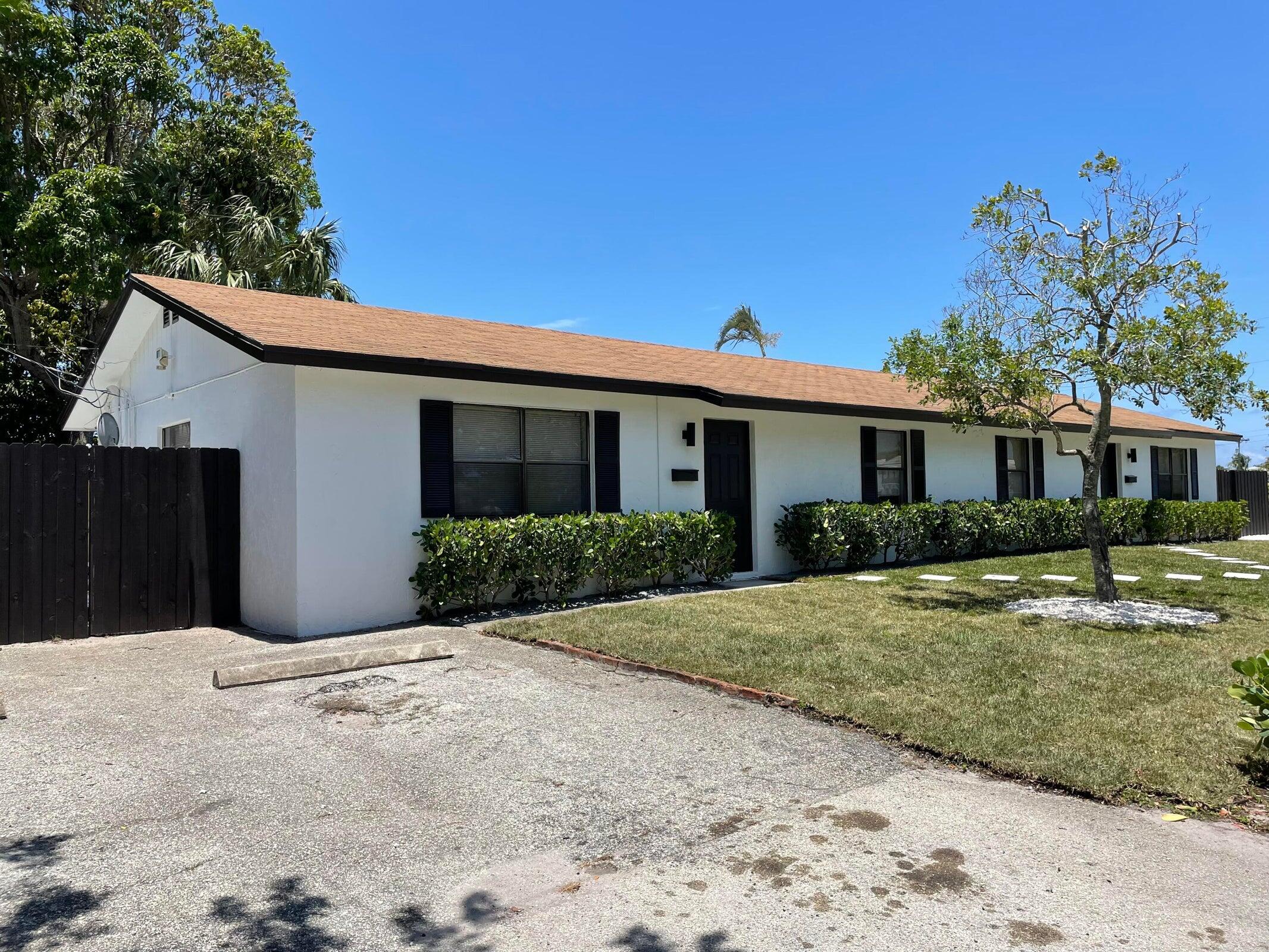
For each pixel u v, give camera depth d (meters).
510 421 9.55
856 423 13.62
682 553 10.52
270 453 8.34
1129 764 4.27
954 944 2.71
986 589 10.29
